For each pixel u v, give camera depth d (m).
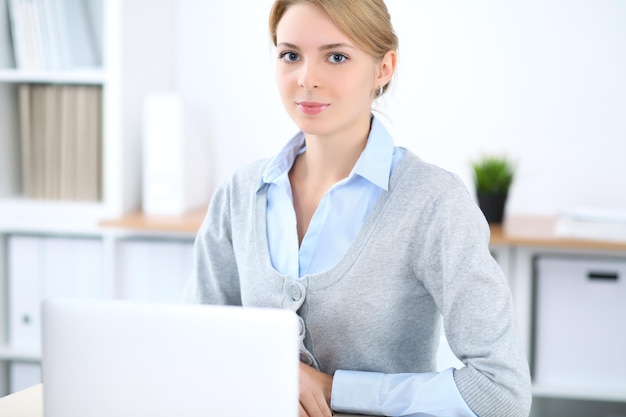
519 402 1.15
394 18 2.78
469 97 2.77
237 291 1.49
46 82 2.75
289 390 0.89
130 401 0.93
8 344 2.77
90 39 2.80
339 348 1.28
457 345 1.20
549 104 2.74
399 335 1.28
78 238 2.66
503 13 2.73
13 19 2.69
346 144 1.30
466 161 2.79
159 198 2.71
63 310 0.95
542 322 2.38
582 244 2.25
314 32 1.18
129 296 2.62
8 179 2.85
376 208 1.26
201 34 2.91
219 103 2.92
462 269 1.19
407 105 2.80
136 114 2.76
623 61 2.70
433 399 1.15
